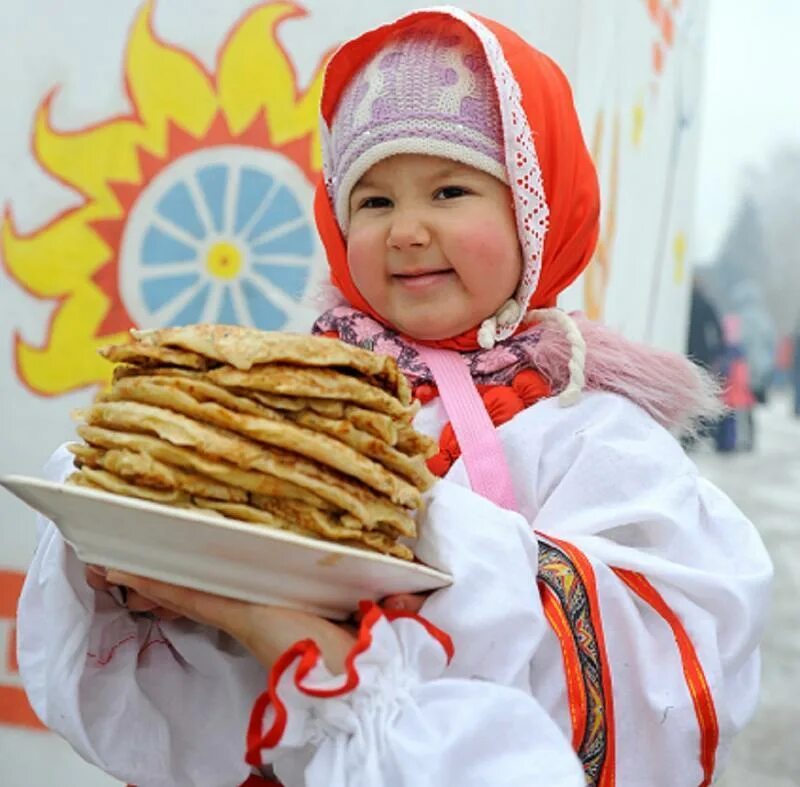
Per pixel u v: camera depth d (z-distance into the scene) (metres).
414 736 0.82
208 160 1.64
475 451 1.08
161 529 0.80
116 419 0.84
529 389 1.13
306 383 0.83
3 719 1.69
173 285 1.66
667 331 2.51
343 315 1.23
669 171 2.37
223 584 0.86
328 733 0.86
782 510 6.66
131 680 1.06
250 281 1.66
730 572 1.08
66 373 1.67
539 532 1.03
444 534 0.92
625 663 1.00
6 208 1.66
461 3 1.56
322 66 1.62
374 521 0.85
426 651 0.87
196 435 0.80
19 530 1.69
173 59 1.63
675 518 1.05
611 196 1.80
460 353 1.16
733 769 2.97
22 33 1.63
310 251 1.65
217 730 1.08
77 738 1.02
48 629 1.01
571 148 1.20
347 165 1.14
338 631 0.88
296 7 1.61
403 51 1.13
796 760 3.04
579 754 0.95
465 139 1.09
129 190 1.65
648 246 2.19
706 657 1.01
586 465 1.07
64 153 1.65
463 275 1.10
